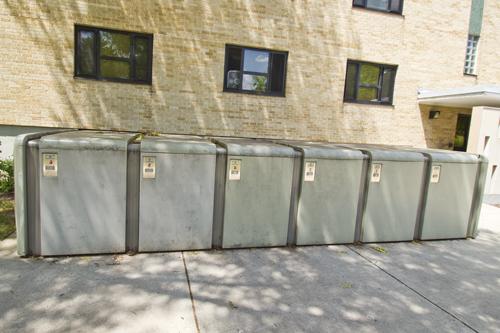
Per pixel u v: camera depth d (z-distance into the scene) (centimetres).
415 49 1016
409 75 1022
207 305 309
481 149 852
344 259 439
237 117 888
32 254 387
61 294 311
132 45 818
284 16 891
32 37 754
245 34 868
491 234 603
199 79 852
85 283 333
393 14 982
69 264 372
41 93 773
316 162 461
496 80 1134
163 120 842
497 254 498
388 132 1024
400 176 505
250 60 895
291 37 902
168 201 412
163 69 828
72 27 769
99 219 393
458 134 1128
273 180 446
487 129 850
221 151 429
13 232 461
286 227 462
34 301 297
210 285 346
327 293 347
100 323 272
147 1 801
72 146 375
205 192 423
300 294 341
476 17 1106
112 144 387
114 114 816
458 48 1055
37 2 746
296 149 475
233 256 423
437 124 1072
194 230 426
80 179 382
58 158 373
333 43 937
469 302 351
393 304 336
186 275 364
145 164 399
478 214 570
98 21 780
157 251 418
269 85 916
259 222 449
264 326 284
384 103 1028
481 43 1116
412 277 400
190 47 837
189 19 829
